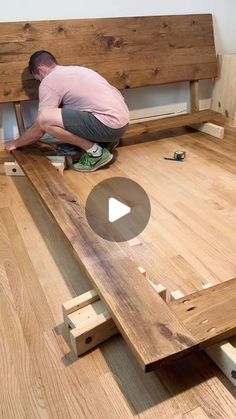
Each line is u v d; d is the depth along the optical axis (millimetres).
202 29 3154
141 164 2637
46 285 1565
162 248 1754
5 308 1454
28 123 2992
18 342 1315
